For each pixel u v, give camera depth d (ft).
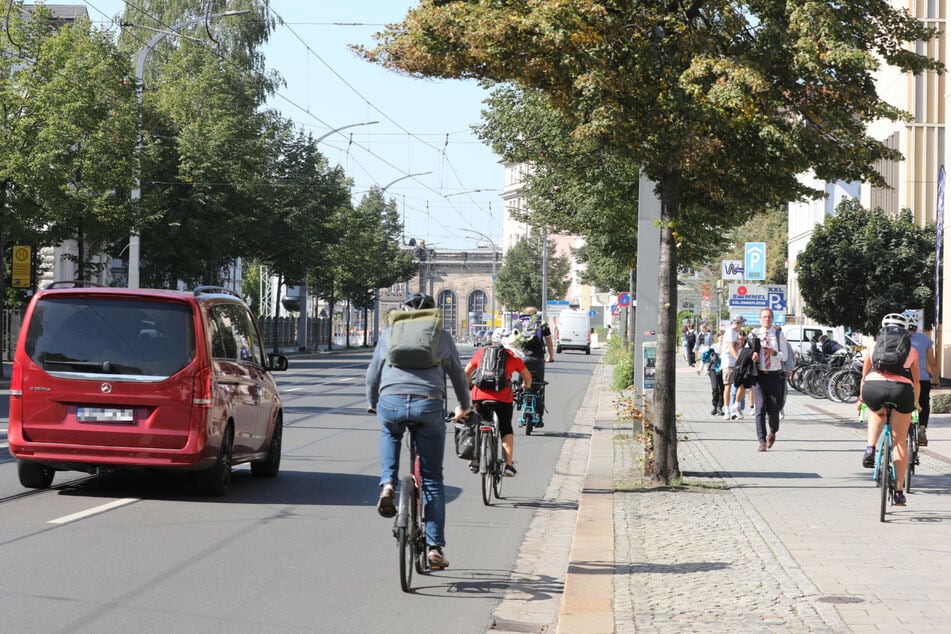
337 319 392.47
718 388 90.48
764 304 98.68
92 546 32.24
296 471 51.29
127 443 40.50
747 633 22.47
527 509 42.75
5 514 37.24
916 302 135.23
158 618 24.49
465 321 515.50
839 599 25.45
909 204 161.07
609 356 200.23
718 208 47.52
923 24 43.73
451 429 75.31
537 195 103.50
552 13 39.37
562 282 388.98
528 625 25.26
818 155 43.60
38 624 23.58
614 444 64.08
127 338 40.88
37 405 40.70
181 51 168.55
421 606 26.48
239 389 44.01
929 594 25.98
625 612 24.38
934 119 161.07
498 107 90.89
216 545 32.99
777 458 57.11
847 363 115.34
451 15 41.16
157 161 130.62
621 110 41.22
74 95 114.42
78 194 117.50
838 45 40.65
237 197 164.96
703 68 40.42
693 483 46.24
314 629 24.07
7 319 146.20
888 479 38.14
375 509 40.45
